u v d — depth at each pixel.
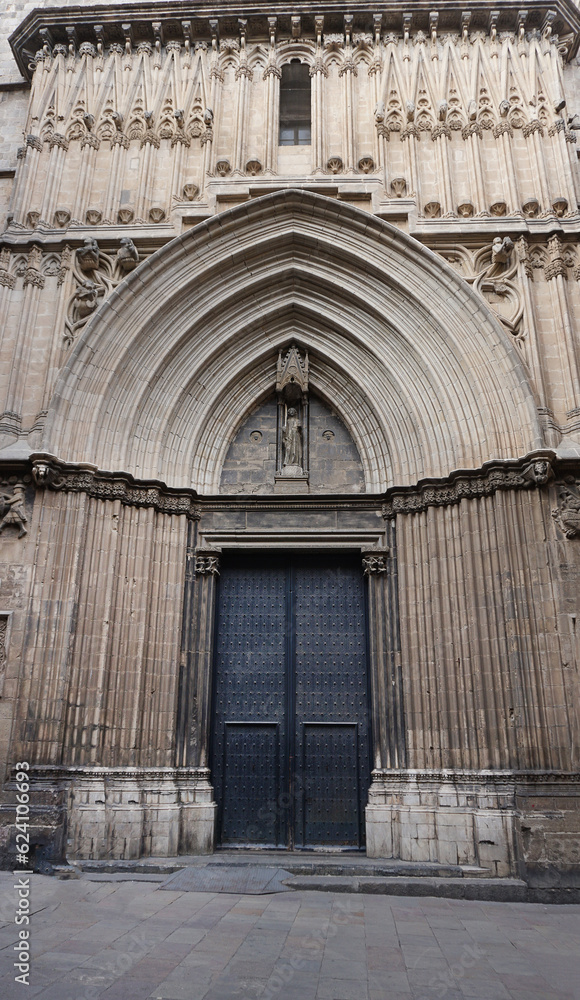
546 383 13.38
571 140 15.42
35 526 12.81
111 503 13.41
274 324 15.65
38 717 11.88
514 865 10.84
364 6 16.14
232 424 15.36
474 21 16.20
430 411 14.13
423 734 12.60
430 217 14.75
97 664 12.51
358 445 15.12
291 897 9.75
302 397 15.48
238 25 16.50
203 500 14.58
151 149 15.60
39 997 5.39
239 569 14.84
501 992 5.91
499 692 11.83
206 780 13.08
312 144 15.55
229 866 11.20
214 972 6.20
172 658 13.30
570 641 11.73
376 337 14.91
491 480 12.67
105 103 16.06
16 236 14.80
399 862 11.53
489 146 15.32
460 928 8.29
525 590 12.03
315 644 14.26
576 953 7.28
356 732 13.66
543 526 12.27
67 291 14.46
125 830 11.68
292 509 14.54
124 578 13.24
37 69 16.41
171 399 14.60
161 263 14.40
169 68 16.31
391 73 16.06
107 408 13.92
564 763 11.14
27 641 12.23
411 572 13.55
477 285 14.09
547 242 14.32
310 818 13.23
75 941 7.05
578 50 16.97
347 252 14.71
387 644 13.48
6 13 19.38
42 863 10.95
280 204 14.76
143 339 14.38
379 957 6.87
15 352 13.93
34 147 15.57
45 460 12.70
